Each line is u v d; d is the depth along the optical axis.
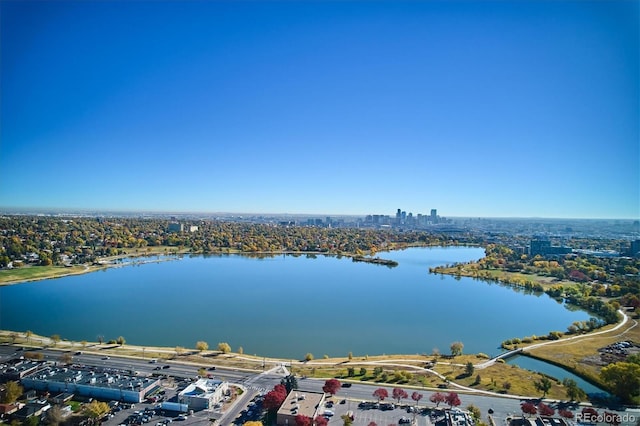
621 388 184.62
